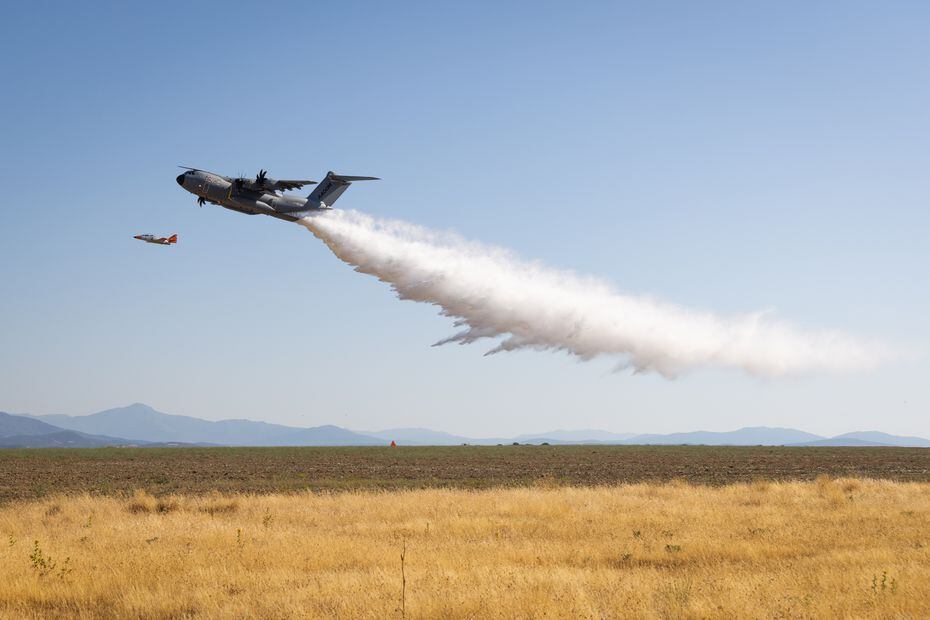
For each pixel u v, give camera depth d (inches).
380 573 546.6
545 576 533.3
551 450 3378.4
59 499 1141.7
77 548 678.5
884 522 828.0
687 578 534.3
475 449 3513.8
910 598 462.9
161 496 1257.4
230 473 1888.5
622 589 495.5
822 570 549.6
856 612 440.5
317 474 1841.8
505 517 924.6
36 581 532.1
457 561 608.7
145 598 479.2
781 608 449.1
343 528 821.2
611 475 1774.1
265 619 439.2
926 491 1225.4
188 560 606.5
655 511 962.1
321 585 512.1
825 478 1353.3
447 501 1073.5
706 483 1521.9
